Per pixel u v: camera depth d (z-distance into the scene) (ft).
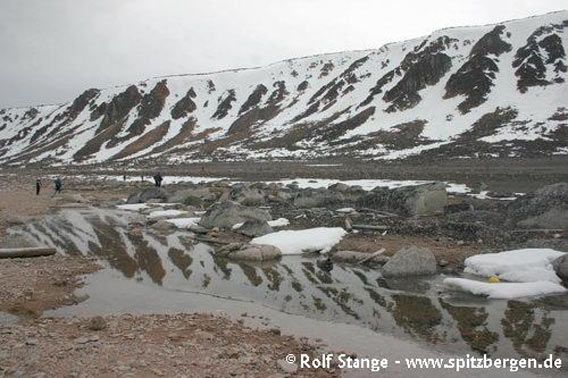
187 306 43.47
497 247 58.90
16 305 42.98
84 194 164.45
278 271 55.72
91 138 505.25
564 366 29.99
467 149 232.94
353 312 41.01
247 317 40.01
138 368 27.99
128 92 550.77
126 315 39.93
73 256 64.90
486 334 35.40
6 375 26.89
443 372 29.37
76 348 31.14
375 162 231.50
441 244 62.13
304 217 87.40
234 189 116.47
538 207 71.00
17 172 376.89
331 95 437.99
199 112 506.07
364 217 84.33
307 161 264.93
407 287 47.52
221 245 70.59
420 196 86.17
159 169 295.07
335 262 59.11
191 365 28.66
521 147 222.28
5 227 92.07
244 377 27.14
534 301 42.14
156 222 89.81
